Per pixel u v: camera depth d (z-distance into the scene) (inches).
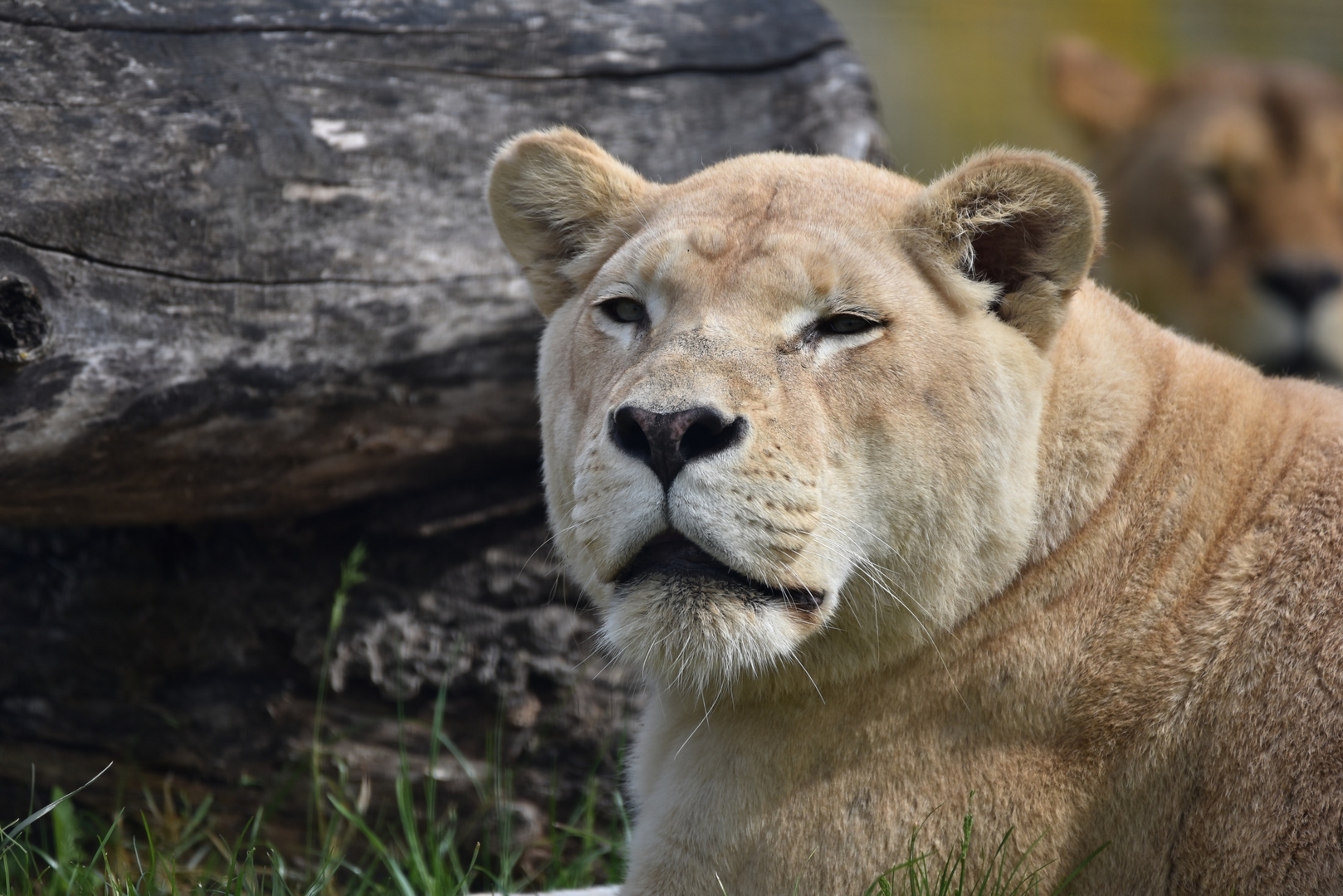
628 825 332.2
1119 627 244.2
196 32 305.3
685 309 239.6
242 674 344.8
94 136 288.2
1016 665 244.4
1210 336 587.5
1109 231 620.1
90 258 285.0
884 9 1089.4
